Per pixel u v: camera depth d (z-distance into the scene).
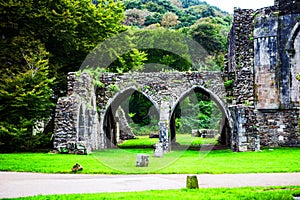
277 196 7.84
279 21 24.55
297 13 24.31
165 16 56.03
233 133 22.03
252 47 24.89
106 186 9.82
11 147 20.59
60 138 19.66
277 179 10.91
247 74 24.72
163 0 64.19
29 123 20.27
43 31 25.19
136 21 56.19
